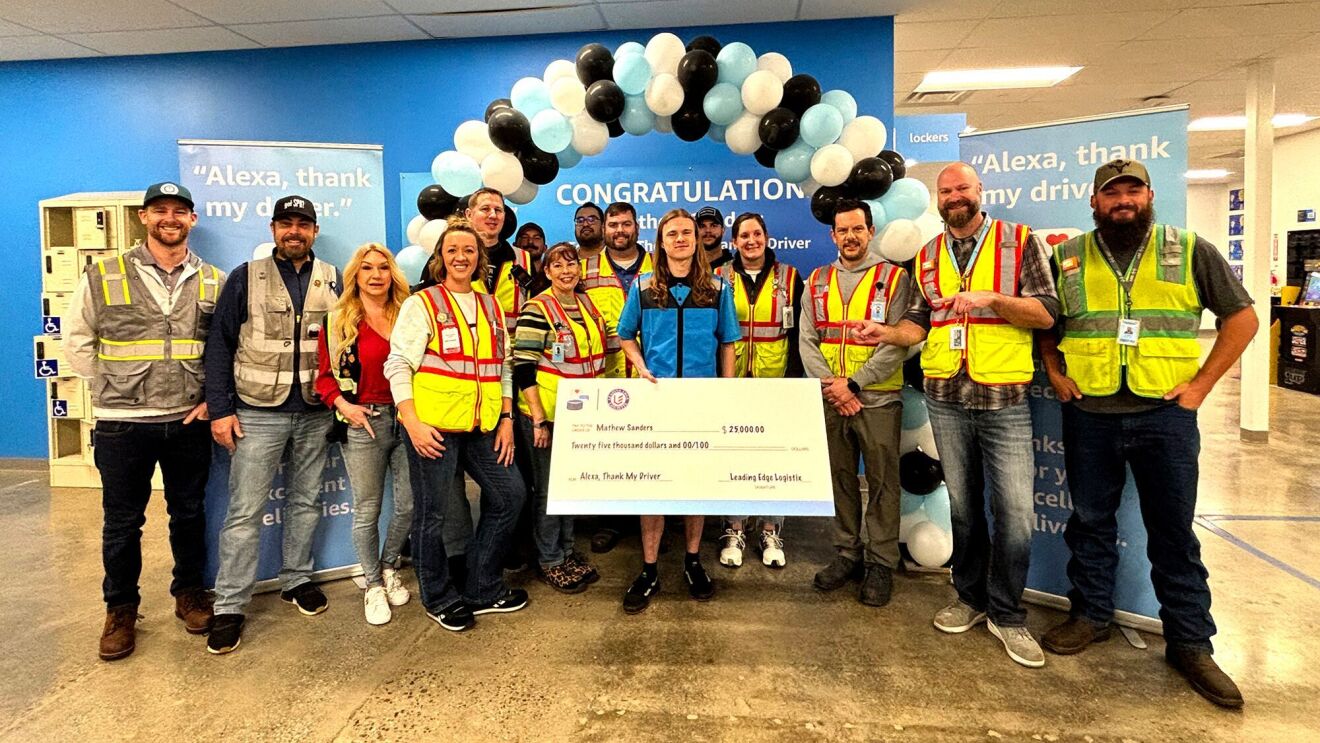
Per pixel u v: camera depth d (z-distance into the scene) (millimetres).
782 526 3465
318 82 4516
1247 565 2947
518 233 3408
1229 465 4676
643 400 2500
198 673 2188
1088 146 2445
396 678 2141
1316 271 7832
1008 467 2207
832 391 2584
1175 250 2020
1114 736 1810
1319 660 2186
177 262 2398
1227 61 5207
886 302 2561
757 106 2908
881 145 3055
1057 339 2309
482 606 2588
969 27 4391
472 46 4418
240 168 2791
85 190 4715
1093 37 4645
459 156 3068
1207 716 1892
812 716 1914
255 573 2471
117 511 2324
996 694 2008
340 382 2455
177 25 4094
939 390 2328
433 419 2285
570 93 2975
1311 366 7562
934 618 2457
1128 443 2102
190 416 2406
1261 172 5301
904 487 2896
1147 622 2332
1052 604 2574
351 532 2990
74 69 4641
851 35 4172
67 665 2240
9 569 3072
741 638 2371
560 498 2426
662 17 4109
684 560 3043
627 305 2648
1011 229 2215
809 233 4059
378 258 2467
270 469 2492
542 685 2088
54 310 4375
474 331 2365
